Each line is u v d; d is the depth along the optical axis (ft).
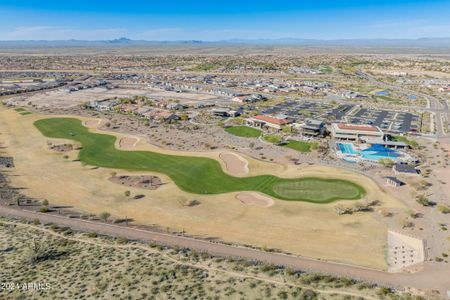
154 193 371.56
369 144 535.19
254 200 356.18
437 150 520.83
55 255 248.93
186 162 458.50
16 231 286.46
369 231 295.89
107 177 412.36
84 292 205.46
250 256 258.16
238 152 495.41
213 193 372.38
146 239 280.51
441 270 243.19
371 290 216.95
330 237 288.30
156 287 212.02
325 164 451.12
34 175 417.28
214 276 226.58
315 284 221.25
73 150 507.30
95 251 256.11
